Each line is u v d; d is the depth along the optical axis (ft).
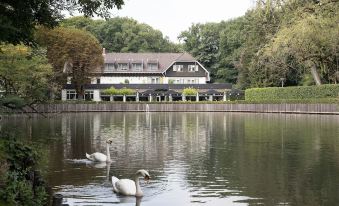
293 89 233.76
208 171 62.34
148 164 68.23
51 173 60.90
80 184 54.29
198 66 331.36
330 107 206.59
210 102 253.85
